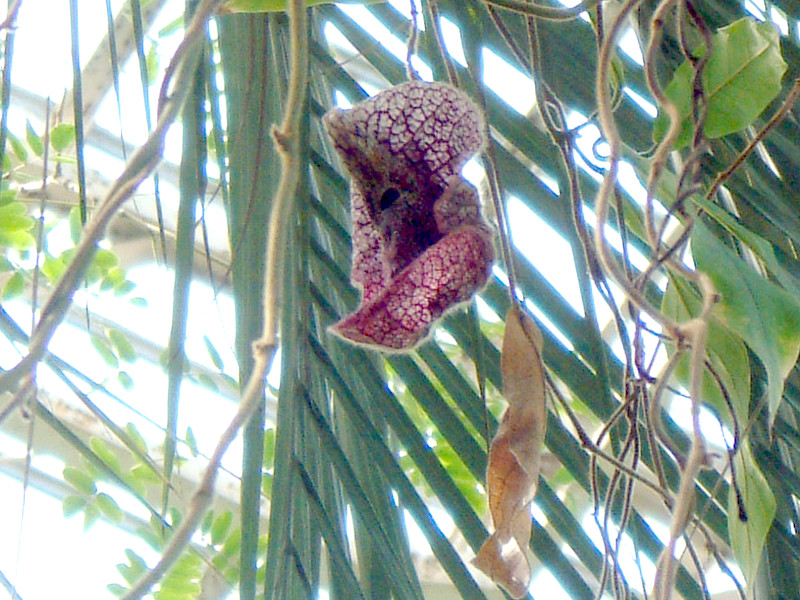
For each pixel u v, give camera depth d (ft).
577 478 4.24
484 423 4.07
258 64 4.39
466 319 4.26
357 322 3.57
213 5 3.55
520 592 3.82
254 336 4.19
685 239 3.90
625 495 4.08
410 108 3.76
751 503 3.98
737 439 3.96
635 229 4.22
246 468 4.06
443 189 3.74
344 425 4.35
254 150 4.33
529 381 3.89
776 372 3.71
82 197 3.97
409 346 3.57
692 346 3.68
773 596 4.26
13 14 3.89
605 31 4.27
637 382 4.09
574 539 4.14
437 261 3.59
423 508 4.05
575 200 4.12
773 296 3.76
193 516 3.32
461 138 3.76
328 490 4.26
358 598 4.04
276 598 4.01
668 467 4.37
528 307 4.26
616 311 4.11
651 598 3.78
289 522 4.07
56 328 3.39
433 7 4.16
